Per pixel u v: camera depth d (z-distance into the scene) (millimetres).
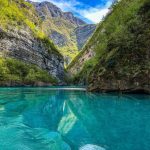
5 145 12328
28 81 101062
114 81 38688
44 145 12258
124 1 57000
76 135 13867
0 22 107750
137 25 38750
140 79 34875
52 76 132250
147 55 34844
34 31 138250
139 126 15312
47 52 141500
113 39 43406
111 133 13828
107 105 25125
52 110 23281
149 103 25672
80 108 24141
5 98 32938
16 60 107062
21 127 16062
